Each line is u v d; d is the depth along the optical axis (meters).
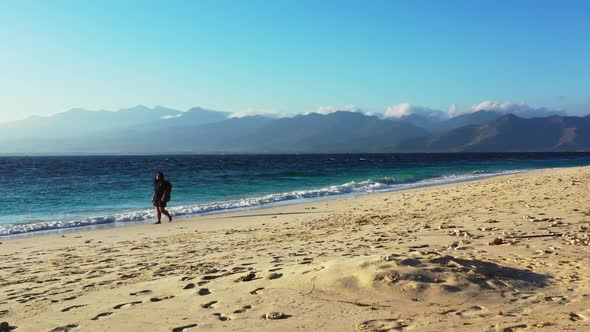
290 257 8.40
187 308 5.16
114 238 12.84
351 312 4.67
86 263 9.17
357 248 9.05
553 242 8.70
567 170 39.19
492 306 4.80
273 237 11.71
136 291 6.23
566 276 6.03
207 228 14.34
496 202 16.78
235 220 16.20
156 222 16.42
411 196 22.11
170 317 4.88
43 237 13.26
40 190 31.89
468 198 19.12
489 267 6.10
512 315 4.50
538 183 23.86
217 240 11.66
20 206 23.06
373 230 11.88
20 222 17.53
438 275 5.55
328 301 5.02
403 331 4.11
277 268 6.97
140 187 34.50
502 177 36.00
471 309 4.70
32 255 10.38
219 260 8.59
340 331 4.20
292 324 4.43
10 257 10.17
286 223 14.78
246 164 94.12
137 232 13.96
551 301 4.97
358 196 24.61
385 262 5.88
